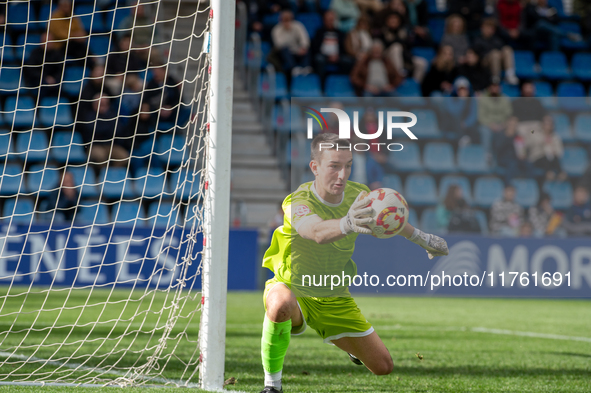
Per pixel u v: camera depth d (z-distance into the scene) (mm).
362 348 10266
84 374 11719
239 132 39000
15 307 23234
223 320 10227
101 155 34031
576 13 51938
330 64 42781
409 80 42906
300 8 47688
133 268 26875
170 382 10961
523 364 14000
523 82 46500
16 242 26188
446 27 43500
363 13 45688
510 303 28984
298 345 16219
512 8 47156
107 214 32719
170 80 35500
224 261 10234
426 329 19969
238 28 41562
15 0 20203
